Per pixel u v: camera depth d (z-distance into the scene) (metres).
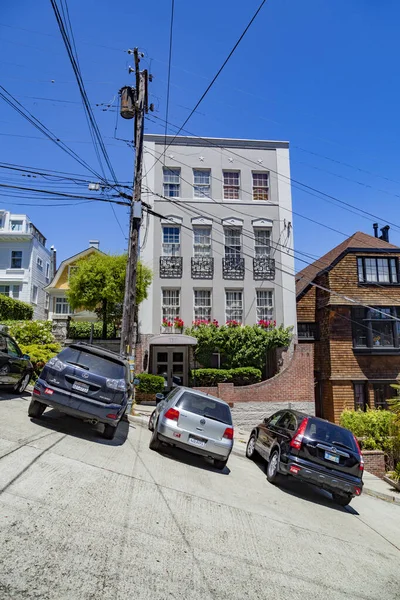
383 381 22.53
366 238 25.92
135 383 13.12
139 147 14.45
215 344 20.33
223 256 22.47
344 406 22.12
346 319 23.09
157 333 21.12
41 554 4.11
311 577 4.94
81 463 7.12
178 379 20.14
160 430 9.36
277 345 20.94
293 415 10.16
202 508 6.50
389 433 13.87
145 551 4.64
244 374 19.72
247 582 4.46
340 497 9.24
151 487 6.86
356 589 4.88
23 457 6.70
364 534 7.36
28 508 5.03
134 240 13.81
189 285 21.81
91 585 3.78
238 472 9.97
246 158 23.58
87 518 5.12
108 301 19.81
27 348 16.02
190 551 4.90
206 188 23.11
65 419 10.41
